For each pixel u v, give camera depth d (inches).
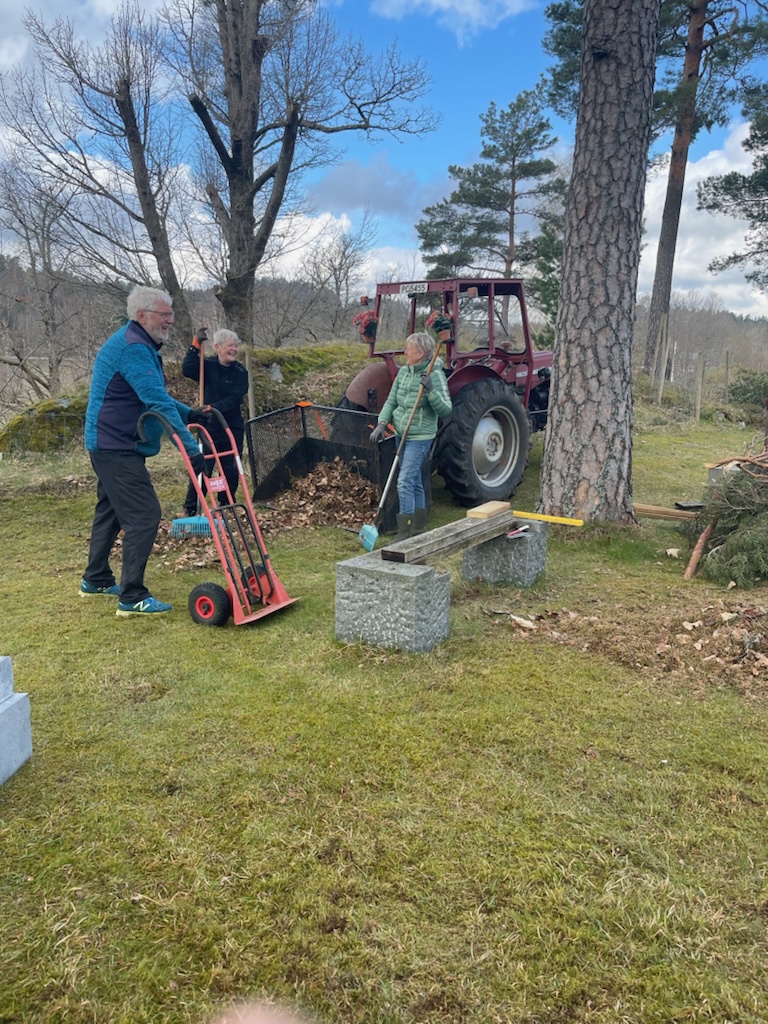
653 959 65.5
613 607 160.4
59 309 675.4
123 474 144.6
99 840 80.7
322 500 240.8
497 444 271.6
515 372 308.5
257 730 104.7
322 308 842.2
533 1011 60.3
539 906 71.4
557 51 644.7
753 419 634.8
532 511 242.5
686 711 112.0
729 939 67.7
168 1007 60.7
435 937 67.7
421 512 208.2
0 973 63.5
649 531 220.5
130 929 68.6
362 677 122.3
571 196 204.4
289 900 72.1
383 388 284.8
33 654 133.1
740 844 80.5
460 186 1002.7
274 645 137.3
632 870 76.4
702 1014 60.1
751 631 136.7
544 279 692.7
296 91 442.6
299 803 87.4
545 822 84.2
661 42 629.6
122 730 105.0
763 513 189.5
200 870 76.0
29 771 94.3
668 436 484.7
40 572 185.5
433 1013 60.1
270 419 247.0
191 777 92.9
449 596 141.1
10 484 260.2
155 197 495.2
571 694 116.9
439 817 85.0
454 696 115.3
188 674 124.3
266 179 480.7
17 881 74.4
